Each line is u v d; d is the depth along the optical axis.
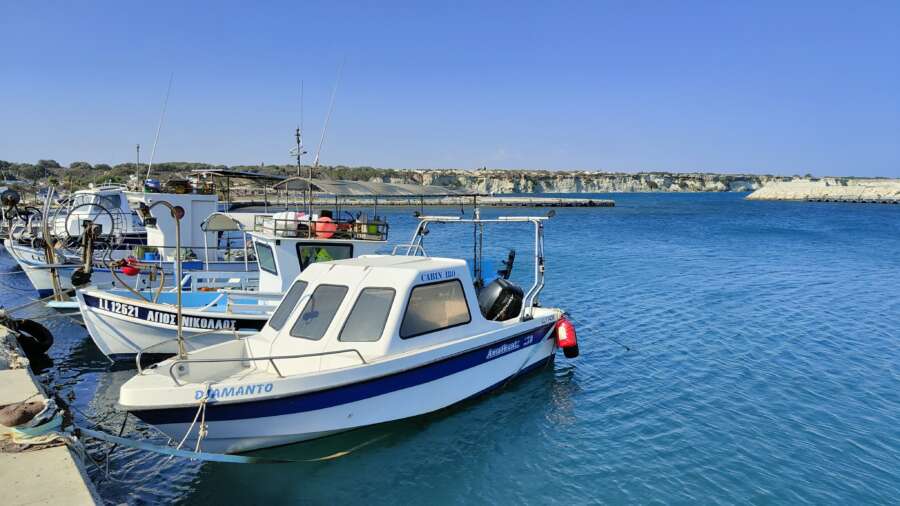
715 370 12.37
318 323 8.36
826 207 117.94
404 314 8.47
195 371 7.66
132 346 11.98
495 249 36.50
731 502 7.30
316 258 12.88
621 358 13.20
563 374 12.01
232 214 17.19
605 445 8.84
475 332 9.70
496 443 8.87
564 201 123.56
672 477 7.90
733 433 9.27
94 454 8.44
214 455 7.07
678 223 66.62
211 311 11.82
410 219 63.91
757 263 30.41
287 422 7.48
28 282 23.86
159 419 6.91
